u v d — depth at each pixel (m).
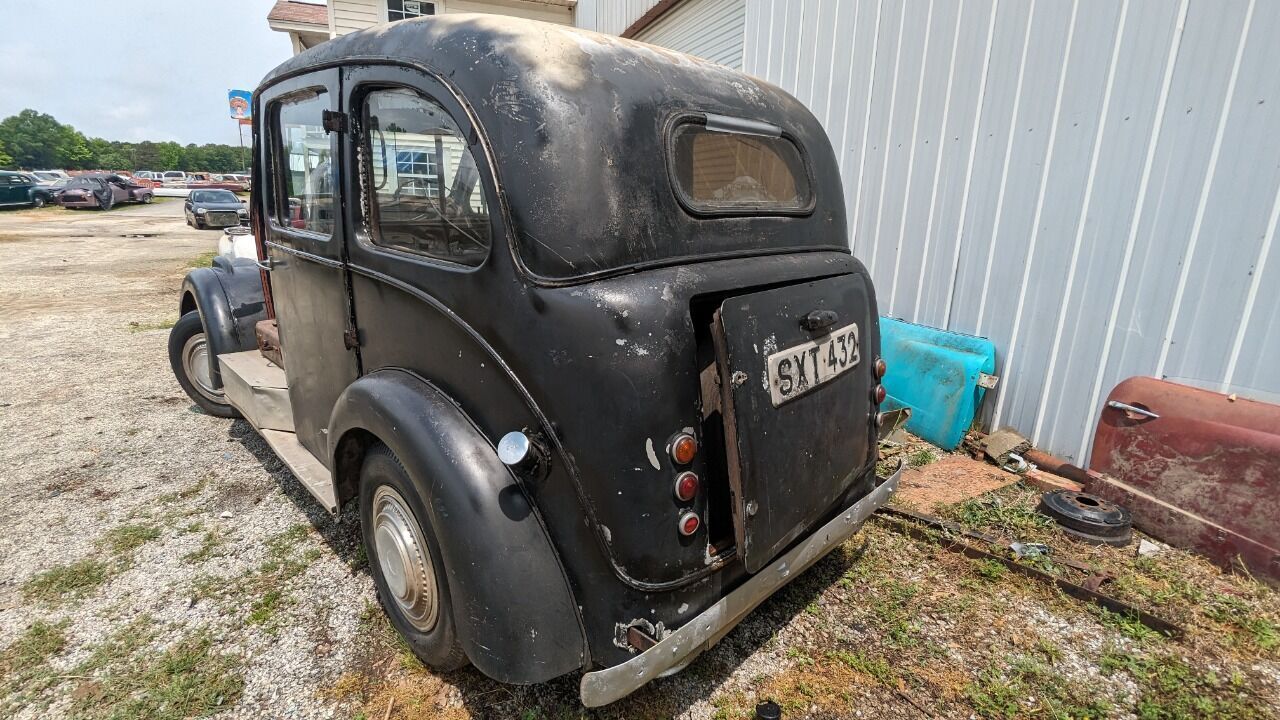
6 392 5.09
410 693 2.13
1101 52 3.25
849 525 2.25
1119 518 2.89
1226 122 2.85
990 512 3.15
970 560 2.82
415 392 1.95
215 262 4.33
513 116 1.65
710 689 2.14
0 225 20.78
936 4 4.02
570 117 1.63
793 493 1.89
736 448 1.68
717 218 1.88
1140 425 3.01
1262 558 2.59
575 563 1.72
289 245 2.76
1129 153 3.20
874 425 2.44
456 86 1.77
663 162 1.74
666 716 2.04
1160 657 2.26
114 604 2.58
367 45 2.14
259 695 2.13
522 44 1.72
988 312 3.95
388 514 2.11
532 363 1.67
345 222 2.30
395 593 2.15
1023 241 3.71
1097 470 3.19
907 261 4.46
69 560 2.87
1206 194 2.95
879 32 4.43
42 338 6.79
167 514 3.26
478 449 1.79
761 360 1.75
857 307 2.25
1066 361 3.57
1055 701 2.09
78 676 2.21
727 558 1.83
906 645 2.34
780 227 2.13
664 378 1.62
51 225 21.14
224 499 3.42
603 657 1.73
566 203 1.61
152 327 7.34
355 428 2.17
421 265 1.95
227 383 3.66
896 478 2.51
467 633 1.76
